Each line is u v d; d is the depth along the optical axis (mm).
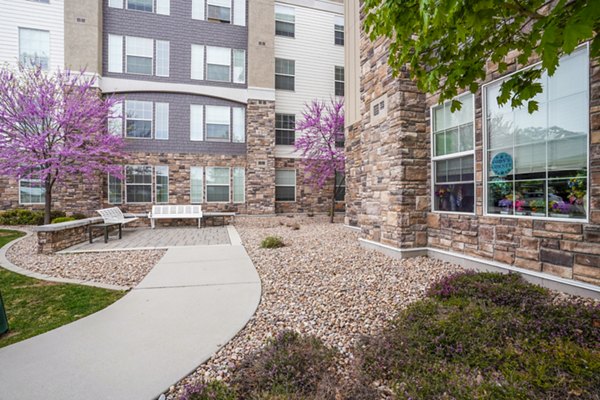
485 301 3008
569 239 3361
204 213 11797
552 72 2109
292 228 10289
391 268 4793
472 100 4648
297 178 14516
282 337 2414
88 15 11406
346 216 10367
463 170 4844
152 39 12492
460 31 1982
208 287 4016
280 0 14289
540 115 3719
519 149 3969
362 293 3732
